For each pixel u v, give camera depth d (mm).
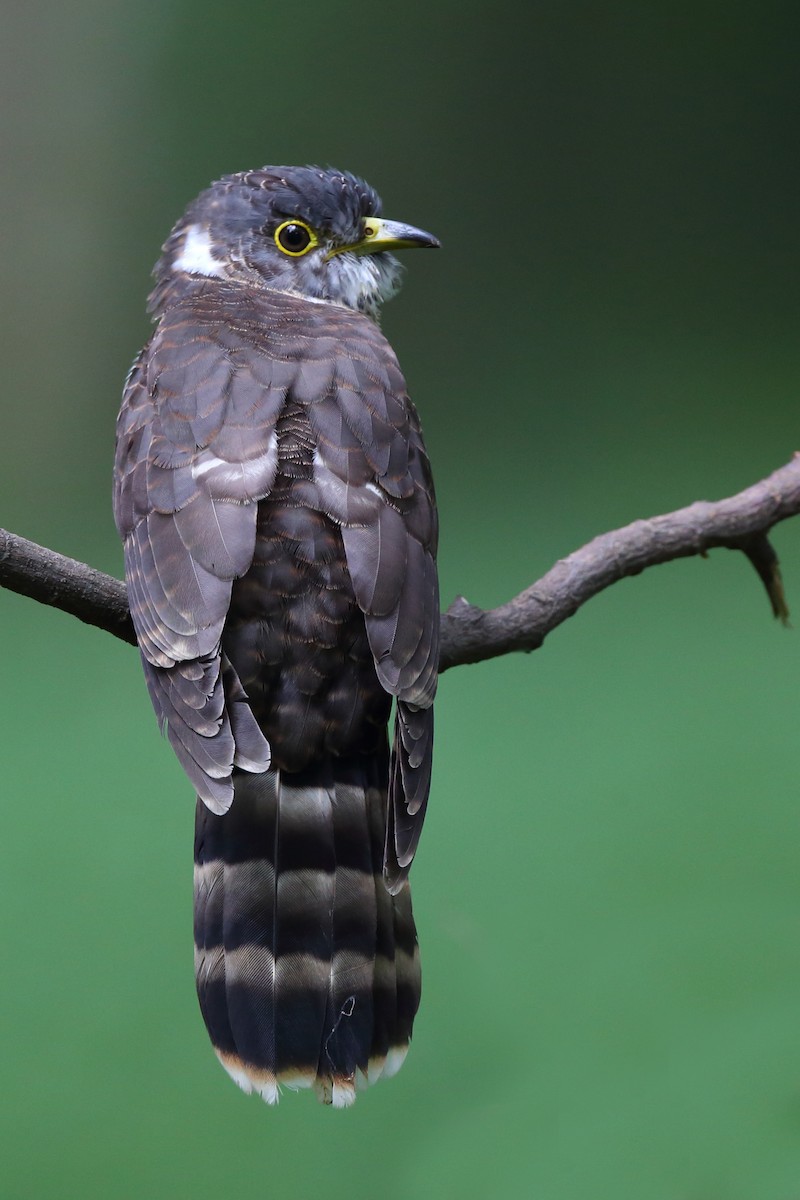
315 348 5734
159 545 5254
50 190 18312
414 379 17688
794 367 16891
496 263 18891
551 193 19297
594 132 19406
